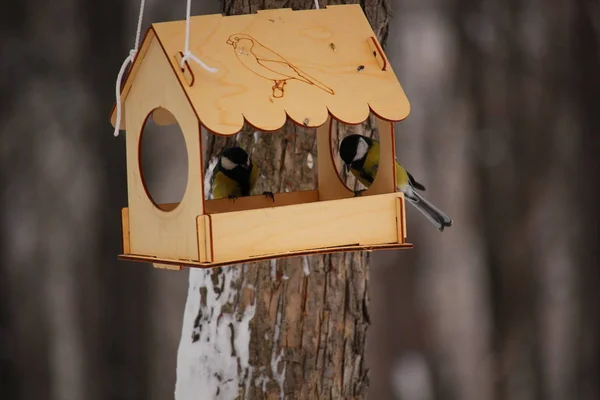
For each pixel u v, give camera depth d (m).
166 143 12.06
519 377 13.64
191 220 5.46
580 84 13.88
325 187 7.09
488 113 13.85
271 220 5.59
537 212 13.83
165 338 11.92
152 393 11.85
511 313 13.73
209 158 7.30
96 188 11.91
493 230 13.80
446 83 13.83
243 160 6.70
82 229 11.91
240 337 6.81
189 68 5.41
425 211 8.59
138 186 6.04
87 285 11.83
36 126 11.95
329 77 5.85
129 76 6.00
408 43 13.83
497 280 13.79
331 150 7.06
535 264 13.80
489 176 13.81
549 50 13.85
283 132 7.05
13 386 11.66
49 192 11.89
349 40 6.14
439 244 13.81
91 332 11.81
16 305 11.77
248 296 6.81
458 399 13.62
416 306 13.79
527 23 13.84
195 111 5.26
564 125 13.87
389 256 13.87
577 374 13.77
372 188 6.50
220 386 6.82
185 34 5.54
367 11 7.35
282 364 6.80
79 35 12.01
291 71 5.76
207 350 6.89
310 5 7.05
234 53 5.68
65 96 11.98
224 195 6.91
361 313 7.09
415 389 13.60
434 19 13.84
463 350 13.70
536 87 13.87
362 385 7.14
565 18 13.84
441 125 13.79
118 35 12.01
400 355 13.77
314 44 6.01
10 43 12.02
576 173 13.88
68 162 11.93
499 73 13.85
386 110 5.85
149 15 12.02
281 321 6.82
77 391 11.73
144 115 5.93
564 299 13.81
